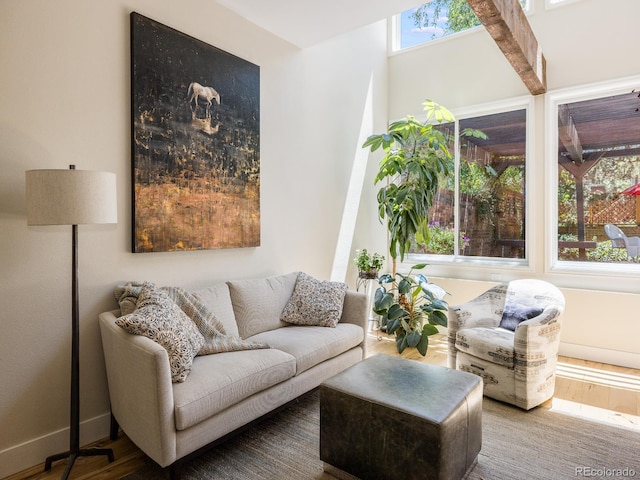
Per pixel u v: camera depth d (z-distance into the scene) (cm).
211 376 198
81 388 222
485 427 241
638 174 367
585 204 391
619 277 361
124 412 197
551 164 397
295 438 228
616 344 355
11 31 194
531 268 406
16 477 193
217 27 292
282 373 231
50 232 210
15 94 196
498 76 427
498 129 439
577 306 372
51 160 208
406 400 179
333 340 279
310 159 384
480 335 293
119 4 236
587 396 288
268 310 299
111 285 235
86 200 181
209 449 207
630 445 221
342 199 428
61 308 214
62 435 215
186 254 276
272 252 344
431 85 475
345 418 188
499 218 439
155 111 251
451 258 471
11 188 195
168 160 258
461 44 453
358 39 451
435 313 383
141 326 189
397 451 171
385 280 404
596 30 371
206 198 283
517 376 266
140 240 244
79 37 218
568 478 191
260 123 329
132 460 206
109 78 231
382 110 498
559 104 401
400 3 293
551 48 392
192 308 243
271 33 339
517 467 200
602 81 368
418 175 399
